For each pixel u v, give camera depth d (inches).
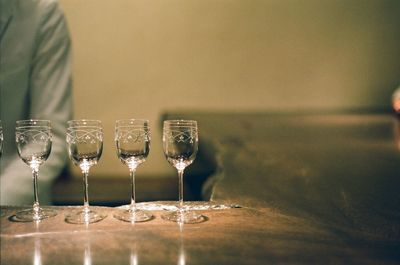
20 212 49.7
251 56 170.9
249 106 172.7
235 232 44.0
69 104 76.5
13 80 74.8
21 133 48.6
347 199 56.0
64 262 37.6
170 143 47.9
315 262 37.9
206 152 93.9
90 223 46.1
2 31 74.2
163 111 170.1
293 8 169.9
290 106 173.8
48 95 75.2
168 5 166.4
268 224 46.5
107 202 145.8
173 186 152.3
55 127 73.2
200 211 50.3
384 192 59.2
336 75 173.8
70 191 149.3
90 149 47.8
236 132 110.4
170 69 169.2
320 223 47.4
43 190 68.0
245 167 72.2
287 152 85.0
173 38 167.9
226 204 53.1
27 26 75.0
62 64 76.9
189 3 166.9
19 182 66.4
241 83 171.6
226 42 169.6
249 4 168.6
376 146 92.0
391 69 174.9
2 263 37.4
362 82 174.9
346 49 172.9
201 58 169.6
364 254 39.5
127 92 168.7
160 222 46.5
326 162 76.8
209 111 170.6
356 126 122.2
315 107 174.9
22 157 49.0
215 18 168.2
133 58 167.5
